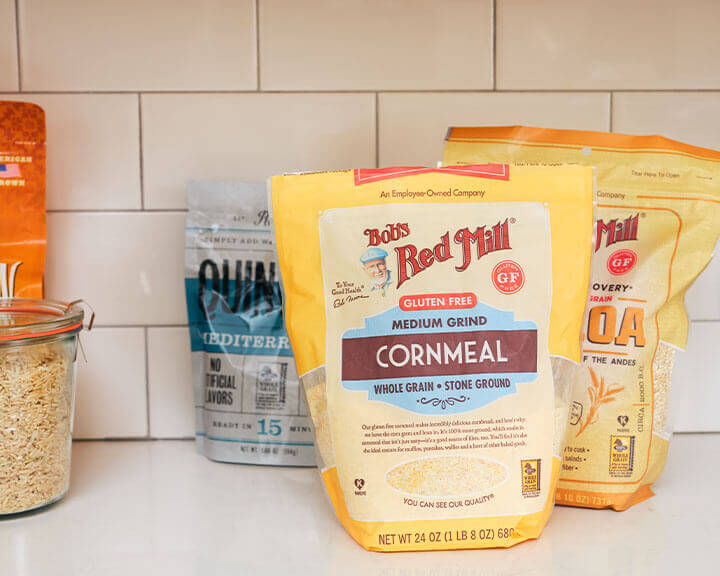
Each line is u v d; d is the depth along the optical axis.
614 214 0.64
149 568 0.54
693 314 0.83
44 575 0.53
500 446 0.56
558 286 0.58
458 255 0.58
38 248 0.72
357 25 0.79
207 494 0.68
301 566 0.54
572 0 0.79
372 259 0.58
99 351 0.82
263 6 0.78
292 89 0.79
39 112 0.71
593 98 0.80
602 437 0.63
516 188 0.59
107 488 0.70
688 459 0.77
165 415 0.83
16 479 0.61
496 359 0.57
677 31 0.80
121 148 0.79
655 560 0.55
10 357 0.60
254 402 0.75
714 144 0.81
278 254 0.59
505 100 0.80
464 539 0.56
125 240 0.81
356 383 0.57
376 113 0.80
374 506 0.56
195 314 0.77
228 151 0.80
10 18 0.77
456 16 0.79
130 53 0.78
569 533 0.60
